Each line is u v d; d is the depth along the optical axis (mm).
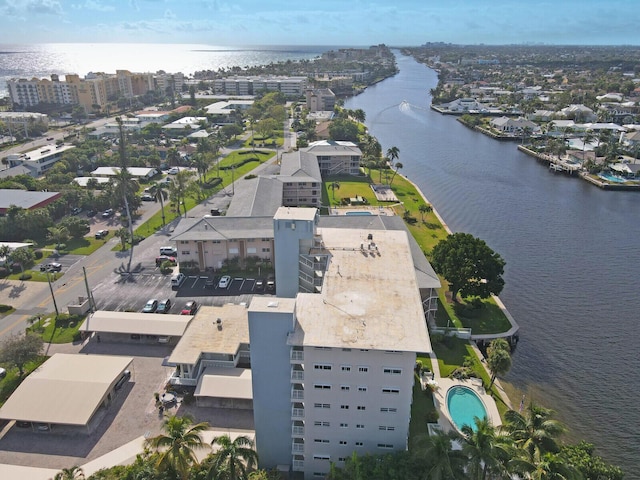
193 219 117812
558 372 81125
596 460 55062
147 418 66750
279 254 74000
